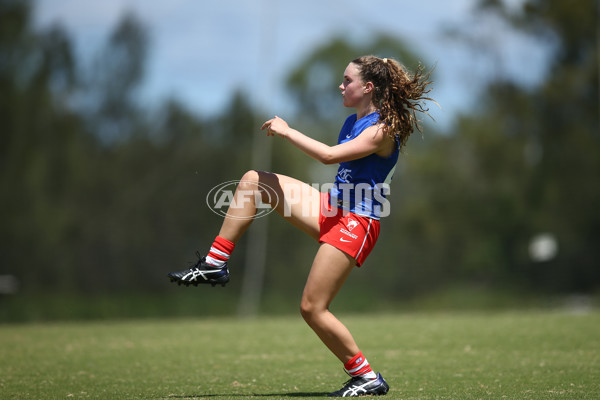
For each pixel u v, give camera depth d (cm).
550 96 7419
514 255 6744
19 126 7075
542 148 7356
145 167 7325
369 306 6391
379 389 1462
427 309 6350
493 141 7431
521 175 7281
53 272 6438
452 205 7181
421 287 6600
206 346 2412
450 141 7612
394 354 2134
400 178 7488
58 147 7162
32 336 2809
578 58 7644
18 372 1842
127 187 7112
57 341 2595
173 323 3725
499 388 1523
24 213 6706
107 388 1595
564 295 6297
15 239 6544
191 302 6288
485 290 6488
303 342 2511
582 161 7112
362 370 1468
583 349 2128
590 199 6844
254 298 6291
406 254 6794
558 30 7600
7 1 7200
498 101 7600
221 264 1466
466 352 2142
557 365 1838
